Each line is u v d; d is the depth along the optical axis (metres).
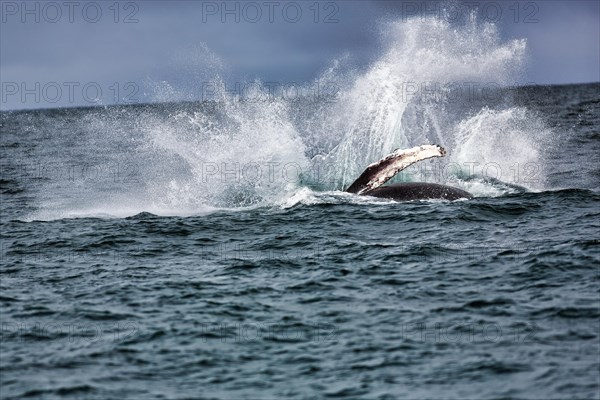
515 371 39.75
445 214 77.25
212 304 52.06
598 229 69.44
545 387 37.88
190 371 41.28
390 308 49.84
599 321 45.94
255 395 38.22
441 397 37.41
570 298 50.12
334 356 42.53
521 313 47.84
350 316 48.62
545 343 43.03
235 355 43.16
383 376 39.88
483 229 71.31
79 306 52.88
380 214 78.75
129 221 83.75
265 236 72.94
